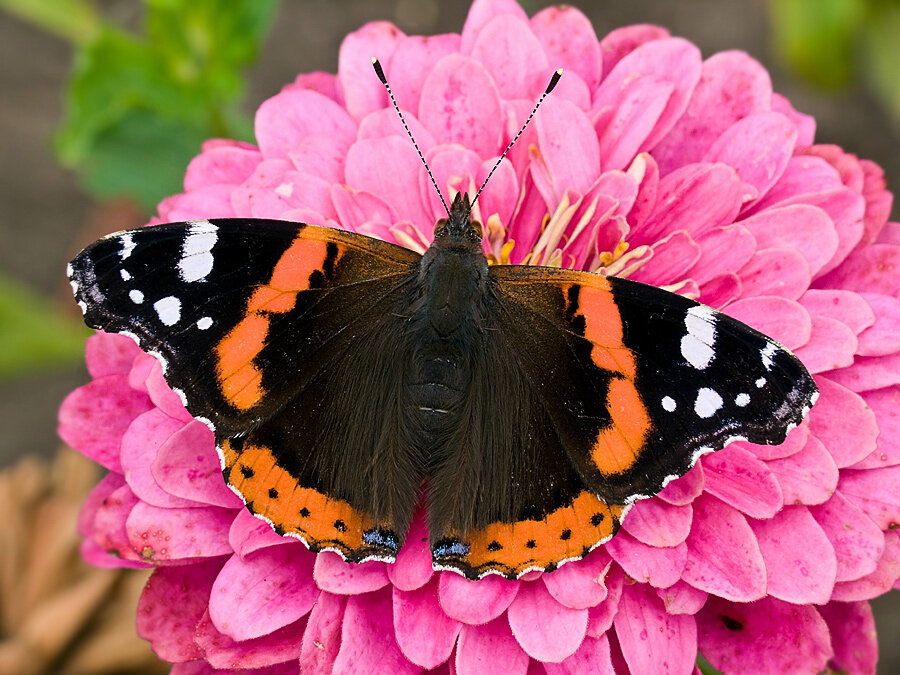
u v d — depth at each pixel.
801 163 0.24
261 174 0.24
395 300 0.23
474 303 0.23
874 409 0.23
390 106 0.24
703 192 0.24
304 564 0.23
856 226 0.24
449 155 0.24
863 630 0.23
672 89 0.24
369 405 0.22
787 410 0.22
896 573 0.23
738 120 0.24
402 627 0.22
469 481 0.22
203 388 0.22
